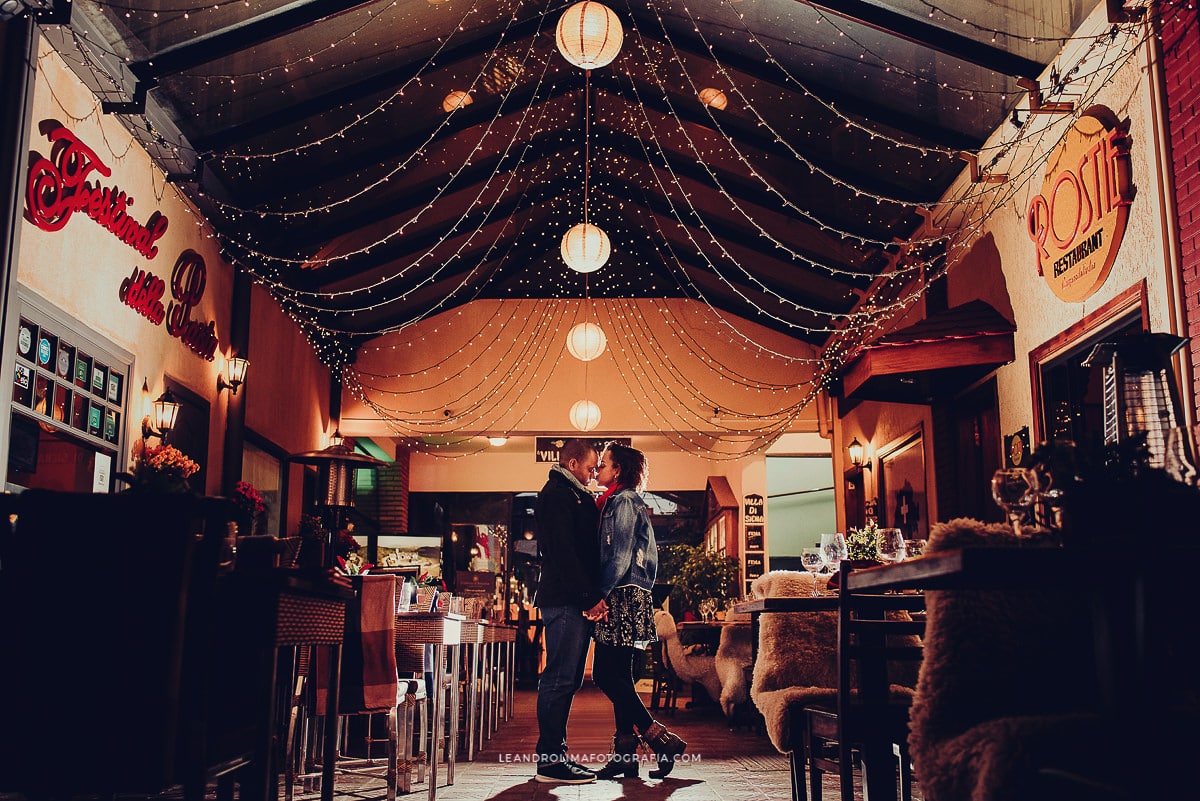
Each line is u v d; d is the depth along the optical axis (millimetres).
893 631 2807
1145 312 5098
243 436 9234
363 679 3688
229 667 2438
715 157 9648
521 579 17969
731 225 10875
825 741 3129
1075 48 5852
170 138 7215
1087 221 5680
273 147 8195
